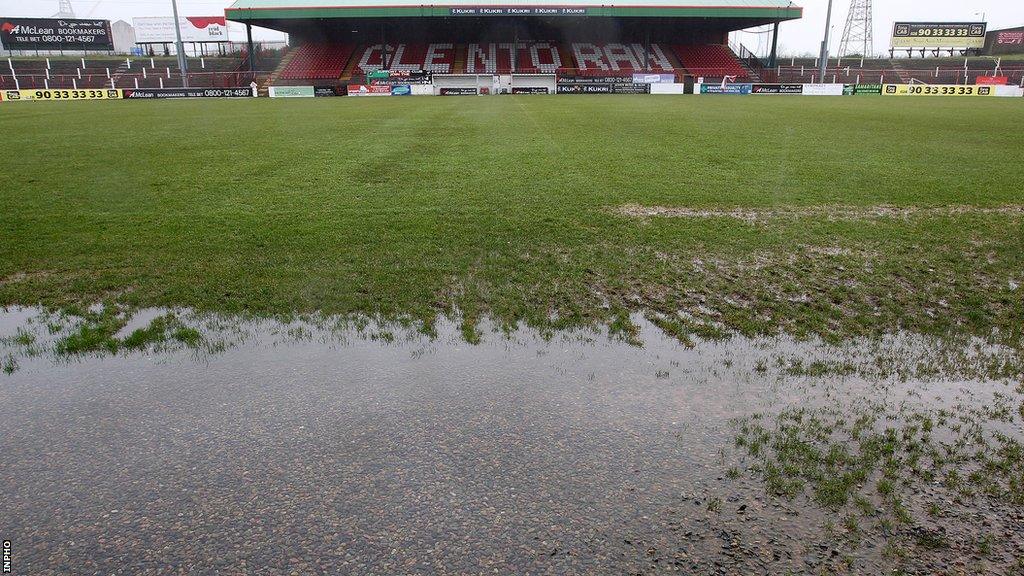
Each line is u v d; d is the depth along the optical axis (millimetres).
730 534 2795
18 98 39375
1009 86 42219
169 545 2740
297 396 3961
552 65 52156
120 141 16359
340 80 48156
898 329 5043
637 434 3543
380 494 3039
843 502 2998
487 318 5227
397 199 9375
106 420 3703
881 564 2639
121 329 5016
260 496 3033
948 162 12727
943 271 6387
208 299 5625
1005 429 3607
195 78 48031
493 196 9555
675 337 4879
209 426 3627
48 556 2693
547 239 7406
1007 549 2719
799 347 4711
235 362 4434
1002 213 8609
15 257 6793
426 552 2688
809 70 51188
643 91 43844
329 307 5441
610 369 4336
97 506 2986
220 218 8320
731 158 13234
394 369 4328
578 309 5418
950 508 2961
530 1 46562
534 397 3949
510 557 2660
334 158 13180
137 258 6746
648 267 6469
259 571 2596
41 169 12039
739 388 4082
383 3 45656
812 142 15836
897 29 58250
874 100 35625
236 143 15828
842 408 3836
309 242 7273
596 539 2764
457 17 47594
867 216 8477
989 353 4609
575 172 11516
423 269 6383
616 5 45406
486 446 3418
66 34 55062
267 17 45469
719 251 6996
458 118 22750
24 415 3766
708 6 45656
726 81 47469
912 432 3570
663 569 2605
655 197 9508
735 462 3291
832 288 5918
